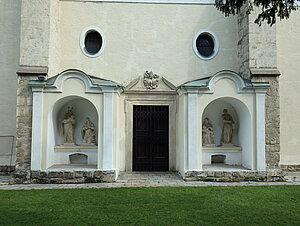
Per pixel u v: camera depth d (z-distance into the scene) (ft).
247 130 39.17
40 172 35.78
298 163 45.24
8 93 44.50
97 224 20.13
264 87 37.70
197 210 23.34
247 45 40.81
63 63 43.34
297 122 45.73
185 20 44.68
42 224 20.13
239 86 37.81
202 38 45.52
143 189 31.14
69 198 27.27
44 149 36.65
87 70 43.45
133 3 44.39
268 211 23.11
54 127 40.16
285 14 21.54
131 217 21.58
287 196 28.02
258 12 40.32
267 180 37.22
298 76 46.29
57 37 42.34
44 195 28.55
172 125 42.98
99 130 36.58
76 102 42.73
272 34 40.29
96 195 28.43
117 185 33.99
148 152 43.01
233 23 45.01
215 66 44.42
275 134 38.58
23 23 38.58
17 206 24.54
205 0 44.93
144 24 44.27
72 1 43.91
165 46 44.21
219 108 43.55
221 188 31.71
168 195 28.32
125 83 43.42
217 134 43.32
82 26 43.78
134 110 43.16
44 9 38.83
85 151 41.06
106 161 36.19
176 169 42.29
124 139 42.70
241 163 41.42
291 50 46.50
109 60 43.57
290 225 20.01
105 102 36.76
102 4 44.11
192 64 44.24
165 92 42.83
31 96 37.45
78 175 35.76
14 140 43.98
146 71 43.42
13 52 44.96
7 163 43.68
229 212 22.81
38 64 38.29
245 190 30.68
